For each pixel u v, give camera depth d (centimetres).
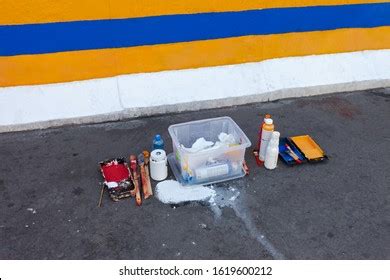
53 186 339
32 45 388
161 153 339
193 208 321
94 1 381
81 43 397
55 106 407
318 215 318
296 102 460
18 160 366
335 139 402
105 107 416
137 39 408
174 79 432
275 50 455
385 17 475
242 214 318
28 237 296
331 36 466
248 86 450
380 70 490
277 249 291
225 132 373
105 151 378
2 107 399
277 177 353
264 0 424
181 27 413
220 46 434
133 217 313
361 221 314
